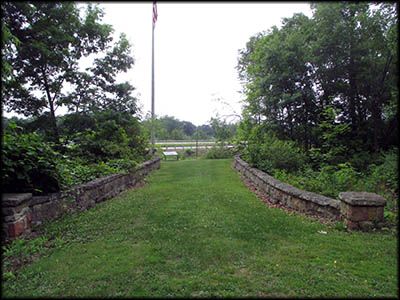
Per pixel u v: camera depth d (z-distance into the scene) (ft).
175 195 18.95
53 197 12.69
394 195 14.70
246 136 38.50
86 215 14.03
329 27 21.83
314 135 27.32
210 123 54.54
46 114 28.68
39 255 9.46
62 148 24.21
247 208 15.40
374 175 18.15
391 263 8.64
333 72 24.97
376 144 25.52
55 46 25.71
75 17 26.78
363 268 8.35
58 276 8.04
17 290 7.27
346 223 11.72
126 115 33.32
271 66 27.91
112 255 9.41
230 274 8.11
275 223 12.66
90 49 31.09
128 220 13.29
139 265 8.65
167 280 7.76
